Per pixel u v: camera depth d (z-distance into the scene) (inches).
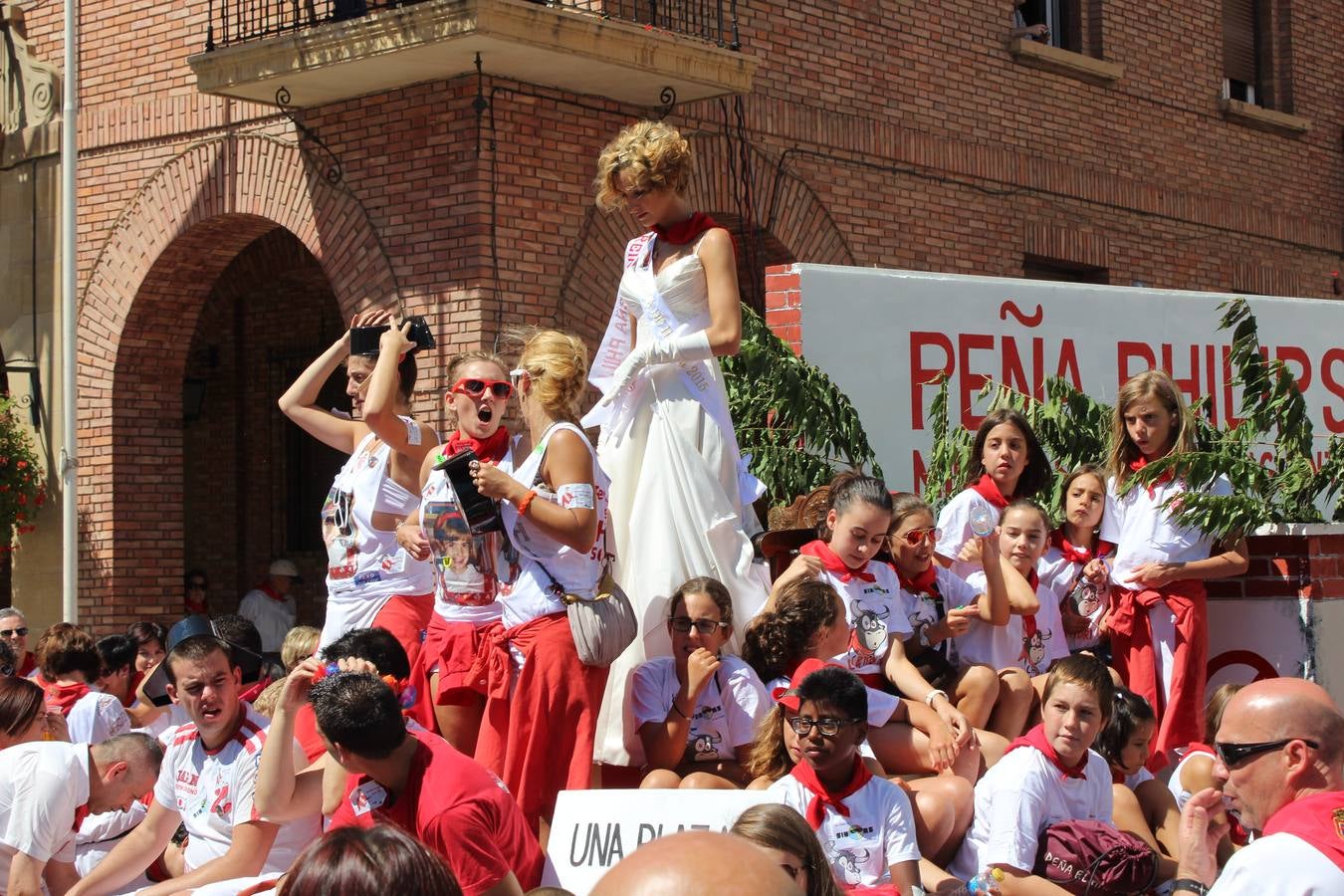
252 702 260.4
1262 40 698.2
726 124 487.8
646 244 227.9
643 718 214.1
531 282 441.4
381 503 225.8
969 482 268.4
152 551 534.9
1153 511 255.4
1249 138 681.0
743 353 324.5
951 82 558.6
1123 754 225.1
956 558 255.3
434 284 440.1
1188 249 647.8
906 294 382.6
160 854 227.3
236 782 208.2
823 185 514.9
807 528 259.8
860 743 190.5
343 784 192.4
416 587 226.5
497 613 199.2
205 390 653.9
